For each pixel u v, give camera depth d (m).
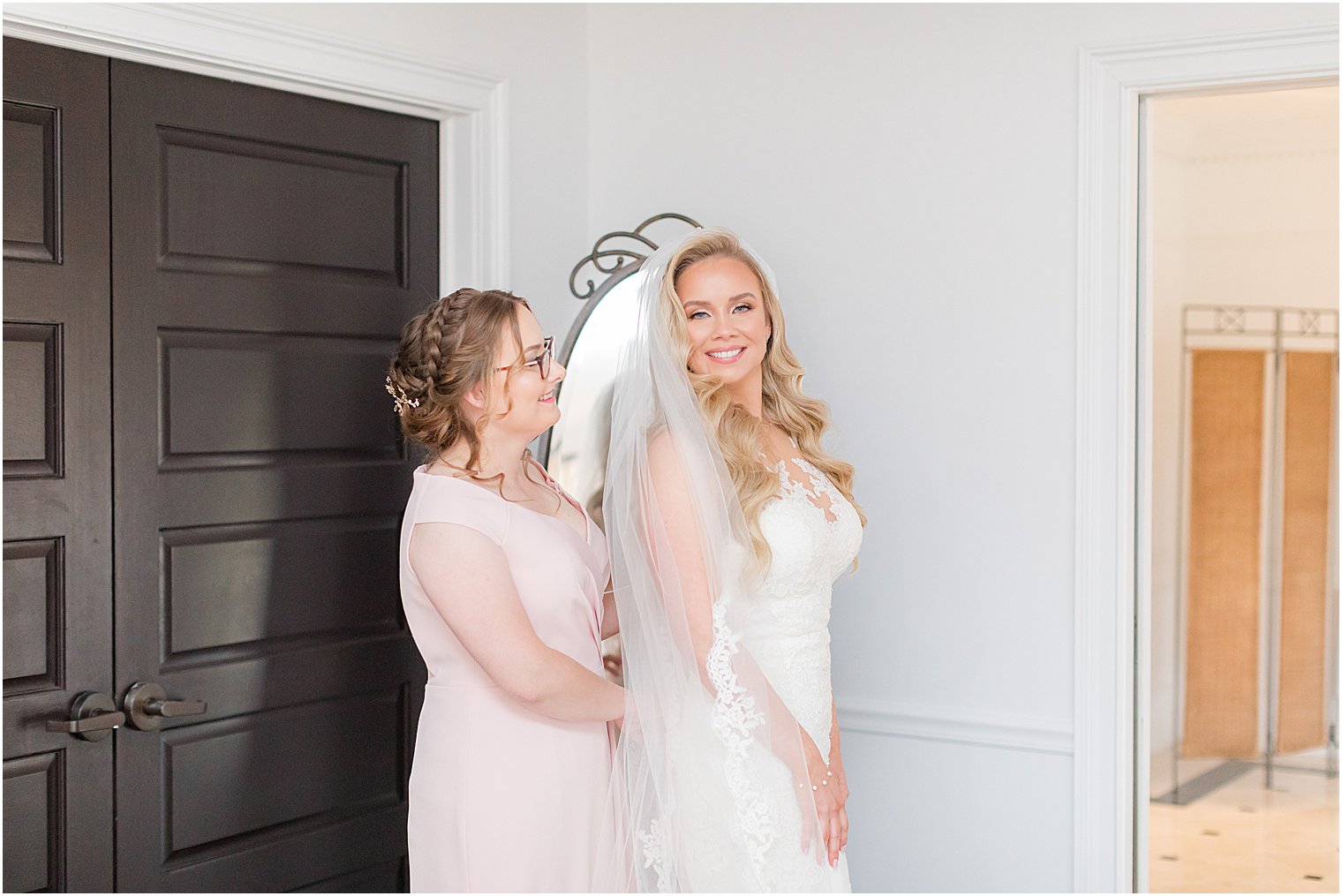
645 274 2.25
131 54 2.38
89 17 2.28
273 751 2.66
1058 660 2.79
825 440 3.03
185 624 2.50
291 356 2.69
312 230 2.73
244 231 2.60
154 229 2.45
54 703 2.31
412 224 2.95
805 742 2.16
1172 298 5.54
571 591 2.17
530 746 2.13
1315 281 5.39
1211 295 5.53
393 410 2.89
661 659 2.12
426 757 2.17
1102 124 2.73
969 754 2.88
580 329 2.82
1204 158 5.52
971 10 2.87
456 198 3.01
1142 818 2.83
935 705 2.92
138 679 2.43
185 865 2.51
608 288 2.81
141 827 2.43
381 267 2.88
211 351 2.54
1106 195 2.74
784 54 3.09
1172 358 5.52
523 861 2.11
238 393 2.59
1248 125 5.37
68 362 2.32
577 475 2.78
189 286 2.50
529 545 2.14
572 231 3.28
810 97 3.05
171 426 2.48
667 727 2.11
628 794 2.17
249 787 2.61
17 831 2.26
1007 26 2.83
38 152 2.29
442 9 2.90
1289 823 4.70
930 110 2.91
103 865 2.38
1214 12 2.65
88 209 2.35
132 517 2.42
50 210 2.30
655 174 3.26
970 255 2.87
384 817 2.88
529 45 3.13
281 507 2.66
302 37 2.60
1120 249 2.73
